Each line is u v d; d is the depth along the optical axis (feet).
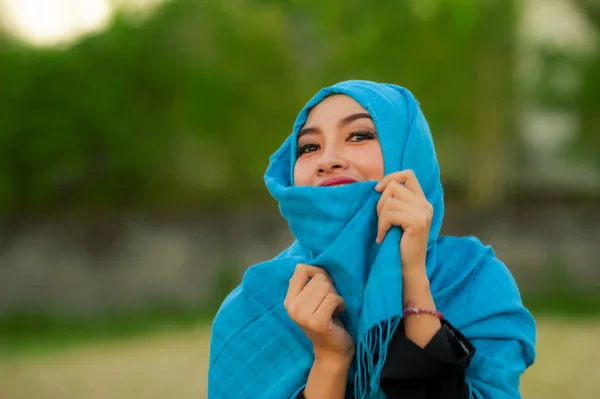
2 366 30.58
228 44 46.73
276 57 46.93
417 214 5.32
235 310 6.29
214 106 46.55
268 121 47.52
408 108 6.06
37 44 46.52
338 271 5.51
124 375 27.30
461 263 6.01
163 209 47.39
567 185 49.34
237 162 48.11
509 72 45.57
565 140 47.98
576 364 26.43
